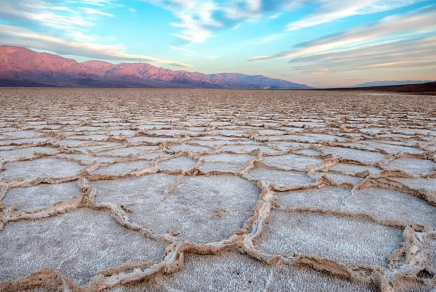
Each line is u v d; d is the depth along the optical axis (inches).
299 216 84.1
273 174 128.3
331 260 57.6
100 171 128.0
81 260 61.7
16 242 68.7
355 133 240.2
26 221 79.4
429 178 120.9
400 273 55.4
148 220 80.9
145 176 121.8
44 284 53.0
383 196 100.9
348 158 149.5
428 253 62.8
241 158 155.7
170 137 218.2
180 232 74.2
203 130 254.4
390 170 123.0
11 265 59.6
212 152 166.1
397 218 83.7
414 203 94.7
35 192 101.4
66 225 77.5
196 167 130.1
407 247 65.1
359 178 121.0
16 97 698.2
